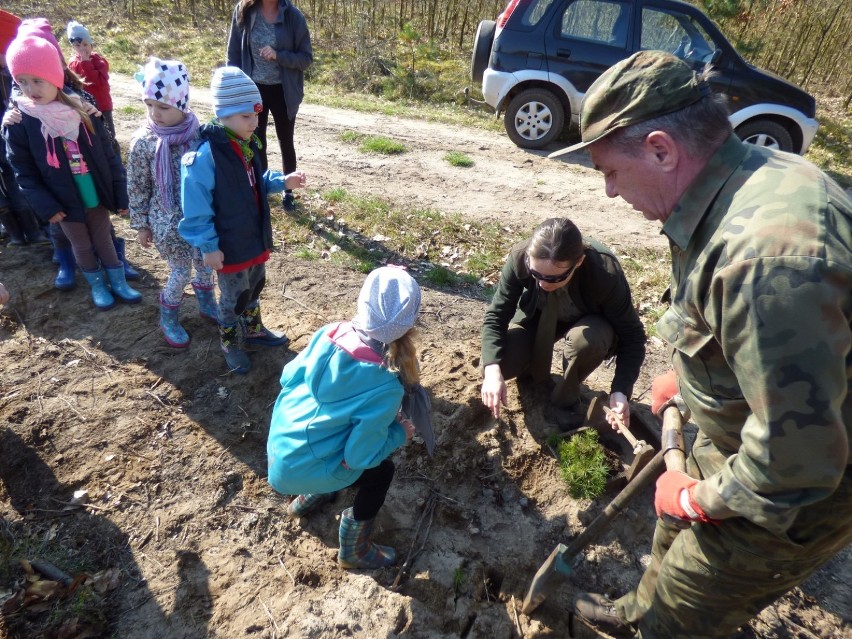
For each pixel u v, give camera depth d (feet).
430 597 8.20
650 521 9.25
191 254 10.91
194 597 7.98
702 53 24.50
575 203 21.57
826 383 3.83
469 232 18.33
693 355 4.83
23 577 8.05
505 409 10.78
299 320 12.99
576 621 8.08
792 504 4.30
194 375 11.26
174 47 37.55
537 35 25.57
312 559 8.57
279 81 16.65
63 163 11.05
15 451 9.60
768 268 3.85
